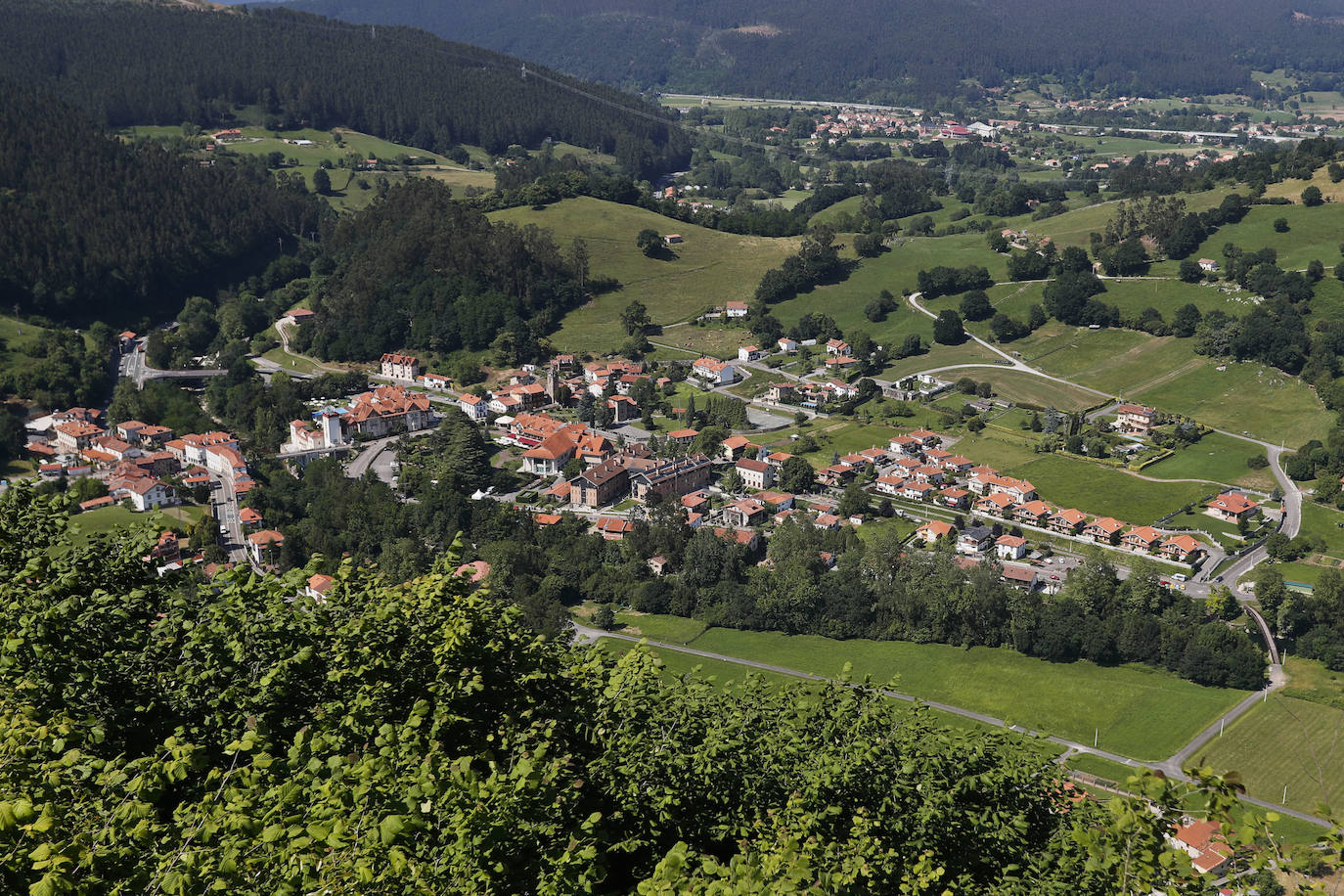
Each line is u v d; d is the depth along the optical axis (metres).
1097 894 29.59
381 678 33.16
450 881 23.98
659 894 23.45
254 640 33.03
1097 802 33.38
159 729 31.77
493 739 33.25
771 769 34.06
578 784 32.88
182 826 23.14
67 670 31.08
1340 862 24.00
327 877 22.05
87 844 21.61
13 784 23.66
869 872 28.06
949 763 34.34
